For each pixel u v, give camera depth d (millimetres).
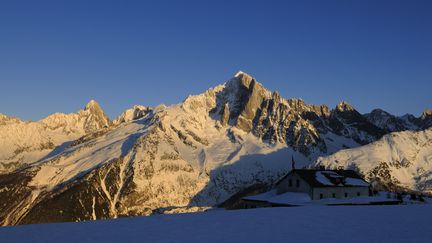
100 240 35719
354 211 56750
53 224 45969
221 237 36375
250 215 52688
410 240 34062
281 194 107625
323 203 87500
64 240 35844
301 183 103250
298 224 43594
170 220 48531
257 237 36156
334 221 45906
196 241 34781
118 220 49156
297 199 97438
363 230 39156
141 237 36875
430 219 47125
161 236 37281
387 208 61125
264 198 106750
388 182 165125
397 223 43781
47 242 35000
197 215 53875
